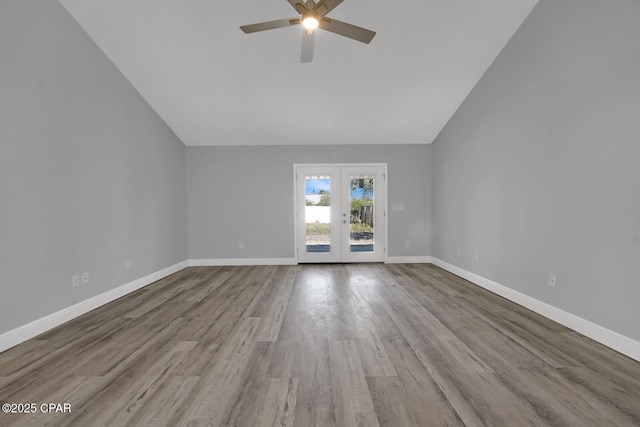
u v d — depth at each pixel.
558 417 1.79
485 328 3.08
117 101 4.22
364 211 6.45
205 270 5.90
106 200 3.99
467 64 4.31
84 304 3.58
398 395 2.02
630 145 2.45
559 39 3.12
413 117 5.52
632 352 2.46
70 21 3.44
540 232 3.42
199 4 3.47
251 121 5.55
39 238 3.06
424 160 6.36
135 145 4.61
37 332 2.99
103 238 3.93
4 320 2.71
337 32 2.86
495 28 3.77
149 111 4.99
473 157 4.78
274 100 5.04
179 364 2.42
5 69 2.74
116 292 4.14
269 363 2.43
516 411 1.85
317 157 6.35
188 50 4.05
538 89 3.41
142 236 4.76
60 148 3.31
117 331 3.06
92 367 2.38
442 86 4.75
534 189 3.50
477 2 3.48
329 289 4.55
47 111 3.15
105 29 3.68
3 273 2.71
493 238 4.30
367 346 2.71
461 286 4.66
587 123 2.82
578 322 2.95
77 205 3.52
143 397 2.00
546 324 3.17
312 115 5.43
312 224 6.47
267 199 6.35
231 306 3.81
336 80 4.63
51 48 3.20
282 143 6.28
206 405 1.92
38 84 3.06
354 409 1.88
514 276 3.88
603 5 2.64
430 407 1.89
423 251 6.39
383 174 6.41
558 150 3.15
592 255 2.79
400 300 4.01
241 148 6.32
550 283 3.29
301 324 3.22
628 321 2.50
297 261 6.43
